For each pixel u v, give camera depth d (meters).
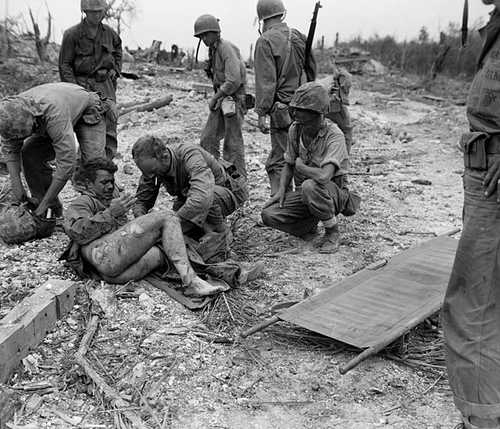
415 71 29.53
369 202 7.40
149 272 4.69
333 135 5.34
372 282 4.57
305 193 5.41
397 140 12.09
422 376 3.79
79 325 4.23
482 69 2.92
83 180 4.83
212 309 4.43
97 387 3.56
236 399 3.57
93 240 4.62
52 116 5.14
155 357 3.88
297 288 4.95
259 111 6.30
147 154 4.64
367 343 3.76
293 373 3.81
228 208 5.21
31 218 5.45
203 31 7.02
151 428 3.32
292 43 6.29
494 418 2.89
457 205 7.47
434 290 4.36
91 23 6.86
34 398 3.52
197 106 13.45
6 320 3.87
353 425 3.36
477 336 2.92
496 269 2.89
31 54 18.77
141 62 22.30
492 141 2.86
